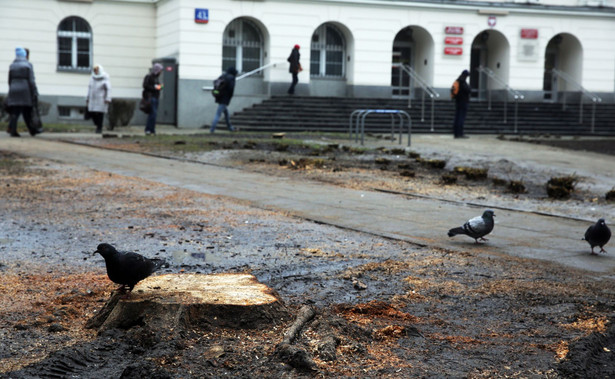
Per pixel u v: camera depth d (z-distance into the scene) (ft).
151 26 111.14
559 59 123.65
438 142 76.02
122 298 15.19
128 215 29.48
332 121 96.89
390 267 21.63
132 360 13.64
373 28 110.32
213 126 80.69
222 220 28.84
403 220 29.94
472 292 19.07
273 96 103.09
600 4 118.42
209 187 37.91
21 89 67.62
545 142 80.07
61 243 24.14
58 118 107.86
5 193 34.30
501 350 14.73
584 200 37.78
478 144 74.38
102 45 108.99
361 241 25.54
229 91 81.20
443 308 17.70
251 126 93.91
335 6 108.37
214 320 14.93
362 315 16.93
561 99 122.01
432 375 13.32
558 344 15.06
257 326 15.02
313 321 15.51
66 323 15.87
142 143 61.93
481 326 16.33
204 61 102.47
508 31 115.03
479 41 120.16
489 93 109.91
